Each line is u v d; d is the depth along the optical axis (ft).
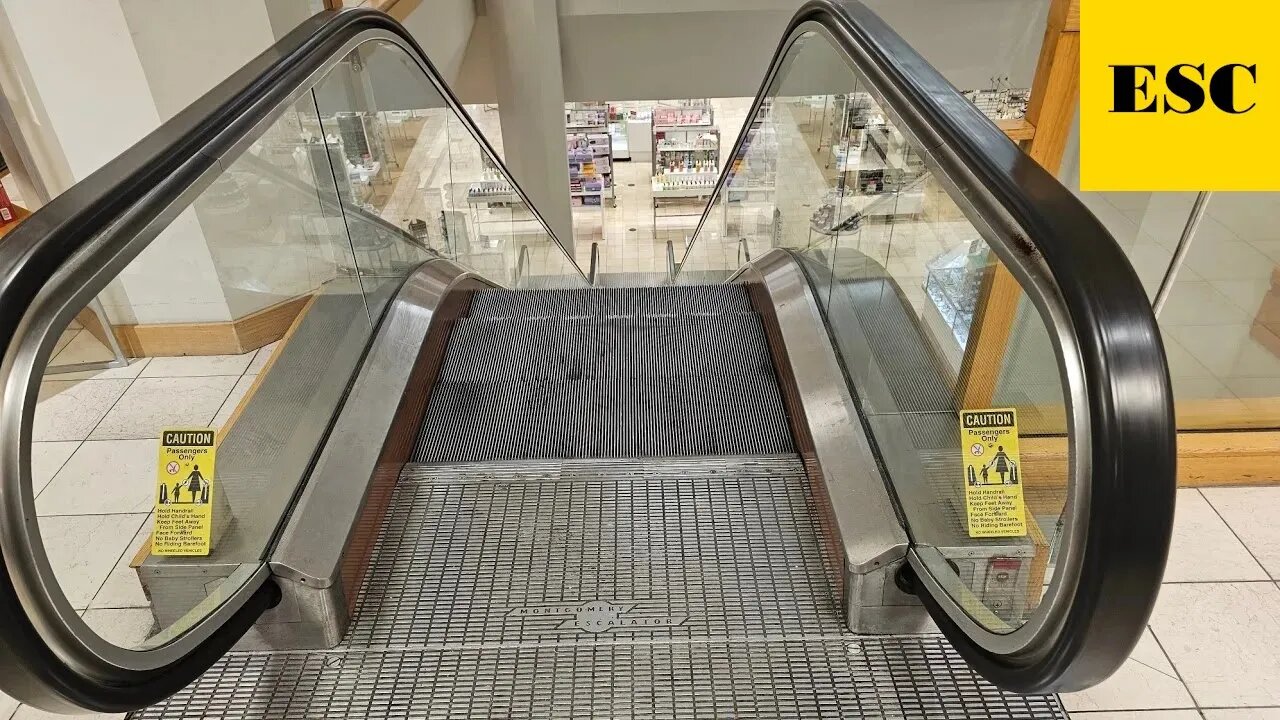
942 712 6.08
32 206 13.12
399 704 6.14
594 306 12.71
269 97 6.75
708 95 27.45
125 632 5.51
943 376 6.48
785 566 7.22
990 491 5.57
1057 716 6.05
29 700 4.16
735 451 8.68
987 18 24.41
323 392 7.92
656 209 44.39
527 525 7.68
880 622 6.68
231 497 5.95
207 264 6.22
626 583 7.07
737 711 6.07
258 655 6.51
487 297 13.30
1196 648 8.35
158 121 12.46
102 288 4.50
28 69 11.75
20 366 4.00
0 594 3.89
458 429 9.14
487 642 6.58
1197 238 9.97
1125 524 3.83
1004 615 5.46
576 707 6.10
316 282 7.96
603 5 25.62
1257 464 10.08
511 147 28.76
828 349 9.05
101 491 5.47
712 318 11.33
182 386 6.05
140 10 11.73
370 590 7.04
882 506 6.97
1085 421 3.96
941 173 5.58
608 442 8.82
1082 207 4.63
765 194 14.80
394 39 10.91
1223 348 10.57
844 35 8.30
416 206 12.53
